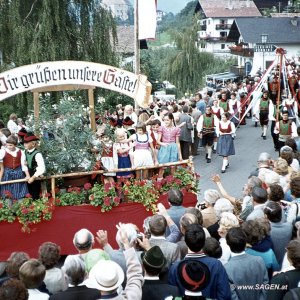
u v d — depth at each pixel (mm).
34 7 24375
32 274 4973
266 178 8266
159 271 5168
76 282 5039
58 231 9211
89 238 6031
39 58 23375
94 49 24766
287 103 18797
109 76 10125
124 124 11867
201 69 61031
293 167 9844
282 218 6797
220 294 5219
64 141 9648
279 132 15734
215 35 99500
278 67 20719
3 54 24328
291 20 64750
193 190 10188
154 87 51375
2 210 8922
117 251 6051
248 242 6020
